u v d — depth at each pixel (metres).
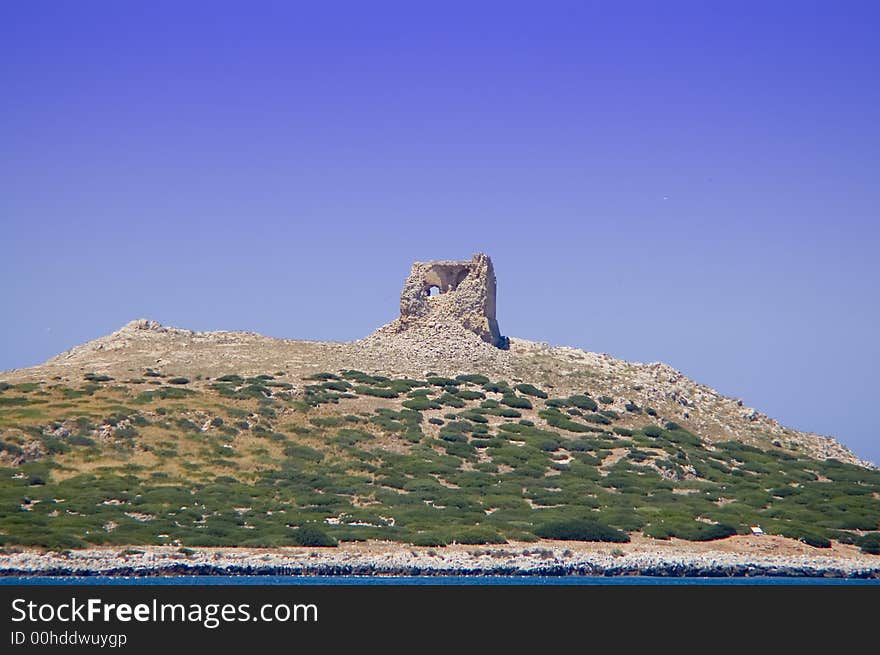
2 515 179.75
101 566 163.62
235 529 183.62
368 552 177.38
